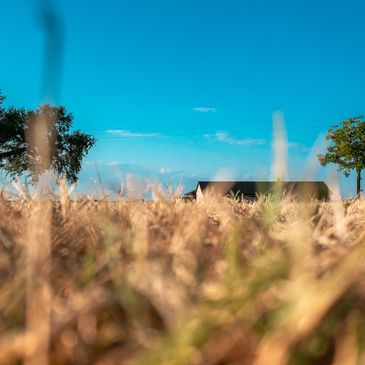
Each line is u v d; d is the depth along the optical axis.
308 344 0.70
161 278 0.82
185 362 0.66
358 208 2.33
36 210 1.70
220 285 0.86
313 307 0.67
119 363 0.71
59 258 1.24
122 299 0.85
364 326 0.74
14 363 0.71
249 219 1.75
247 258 1.19
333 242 1.36
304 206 1.59
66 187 2.18
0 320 0.81
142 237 1.29
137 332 0.76
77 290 0.92
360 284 0.83
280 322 0.67
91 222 1.64
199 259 1.19
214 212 2.26
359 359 0.66
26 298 0.88
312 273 0.84
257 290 0.79
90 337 0.77
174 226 1.63
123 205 2.12
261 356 0.65
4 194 2.42
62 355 0.74
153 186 2.10
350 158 35.34
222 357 0.68
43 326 0.70
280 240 1.38
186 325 0.70
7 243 1.33
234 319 0.74
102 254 1.21
